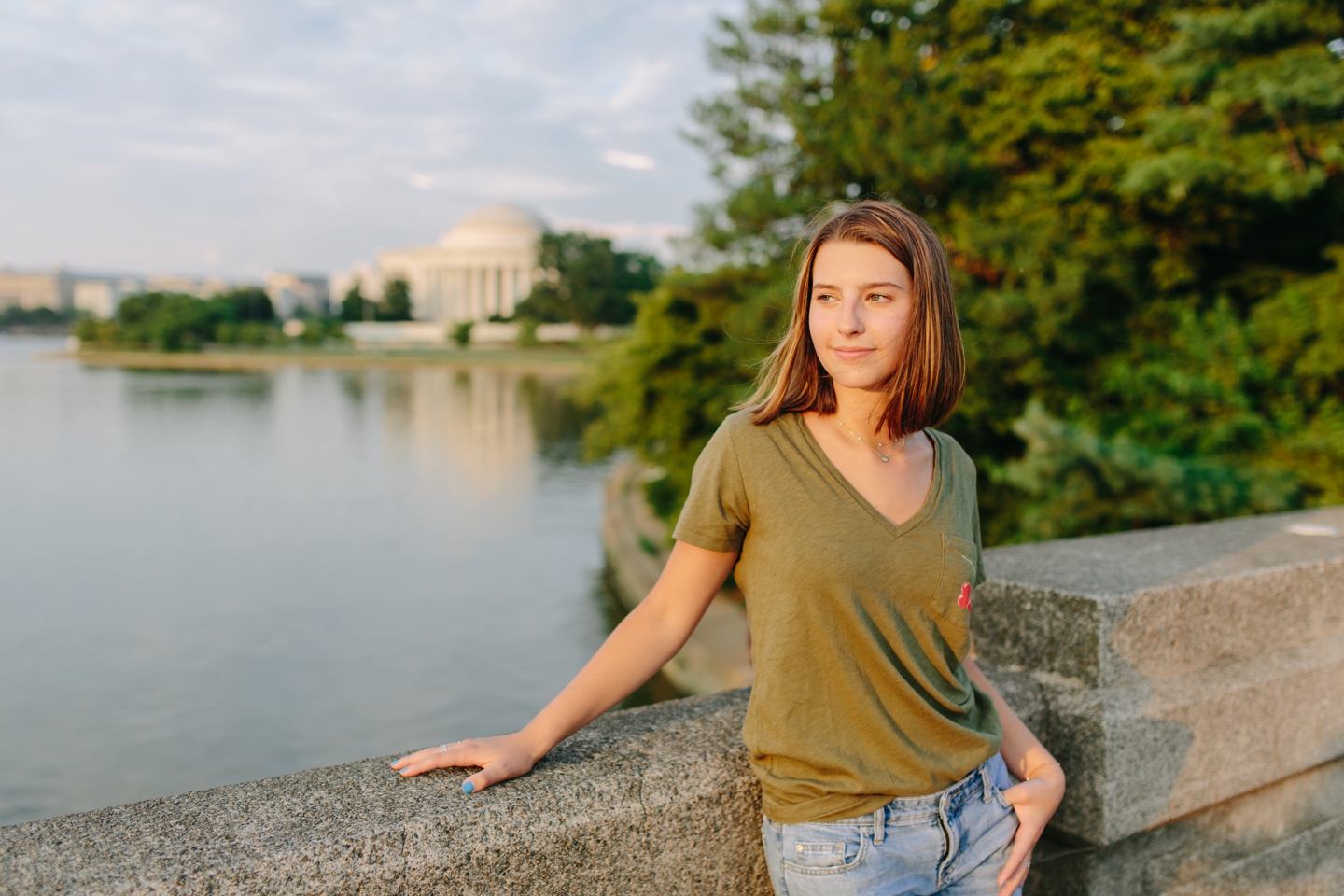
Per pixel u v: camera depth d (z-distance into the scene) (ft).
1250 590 7.45
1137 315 32.63
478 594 50.01
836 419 4.56
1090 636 6.68
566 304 346.33
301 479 87.20
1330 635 8.04
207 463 96.43
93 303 622.95
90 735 32.07
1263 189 26.55
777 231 40.11
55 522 67.51
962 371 4.57
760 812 5.20
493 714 34.32
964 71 37.96
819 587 4.28
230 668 38.42
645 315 50.80
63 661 38.99
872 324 4.33
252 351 342.03
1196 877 7.18
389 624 44.42
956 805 4.55
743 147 39.99
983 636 7.50
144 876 3.86
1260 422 23.34
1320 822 7.90
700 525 4.50
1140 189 27.40
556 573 54.60
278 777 4.77
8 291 614.75
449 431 124.47
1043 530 24.26
